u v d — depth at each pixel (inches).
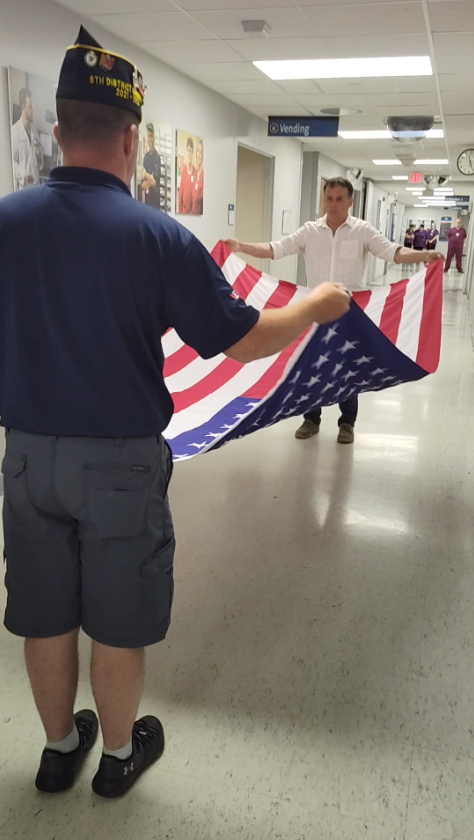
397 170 580.4
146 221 50.1
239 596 100.6
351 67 216.1
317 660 85.8
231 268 150.3
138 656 59.6
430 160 490.9
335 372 110.7
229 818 61.7
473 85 235.6
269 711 76.4
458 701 78.7
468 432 184.4
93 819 61.4
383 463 159.2
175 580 104.7
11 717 74.9
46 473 52.3
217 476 148.9
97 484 51.7
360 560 112.4
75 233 49.1
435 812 62.8
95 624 56.4
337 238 153.7
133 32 181.9
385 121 317.1
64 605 57.9
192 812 62.4
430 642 90.0
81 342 49.9
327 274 157.5
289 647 88.4
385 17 163.3
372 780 66.6
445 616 96.3
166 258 50.1
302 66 216.5
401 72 220.1
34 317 50.4
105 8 160.9
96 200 50.1
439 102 268.4
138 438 52.9
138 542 54.0
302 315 56.3
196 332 51.7
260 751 70.3
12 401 52.3
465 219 1238.9
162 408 55.0
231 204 291.6
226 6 158.4
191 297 50.9
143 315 50.8
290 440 175.6
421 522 127.5
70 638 61.1
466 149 414.9
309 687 80.6
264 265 367.2
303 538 119.9
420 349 134.3
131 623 55.8
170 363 134.4
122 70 51.0
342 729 73.7
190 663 84.7
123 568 54.1
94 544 53.8
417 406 210.5
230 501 135.3
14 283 50.5
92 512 52.2
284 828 60.7
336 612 96.9
